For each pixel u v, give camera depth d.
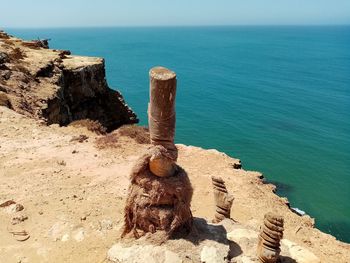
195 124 61.81
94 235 11.37
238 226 10.73
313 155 49.56
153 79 8.49
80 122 25.34
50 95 33.59
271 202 16.83
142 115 68.69
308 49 194.62
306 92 85.75
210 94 83.62
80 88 43.44
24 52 45.94
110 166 17.61
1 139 19.88
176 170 9.52
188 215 9.43
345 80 100.62
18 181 15.17
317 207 35.75
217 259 8.69
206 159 20.31
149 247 8.87
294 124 62.47
